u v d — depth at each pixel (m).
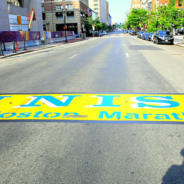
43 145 3.53
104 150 3.33
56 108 5.18
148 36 35.47
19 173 2.84
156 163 2.98
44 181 2.68
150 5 76.88
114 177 2.72
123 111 4.88
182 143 3.49
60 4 63.44
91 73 9.32
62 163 3.03
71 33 54.72
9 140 3.73
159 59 13.38
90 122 4.35
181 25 30.06
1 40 22.42
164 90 6.55
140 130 3.97
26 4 36.75
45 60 14.21
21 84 7.77
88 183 2.63
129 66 10.93
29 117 4.70
